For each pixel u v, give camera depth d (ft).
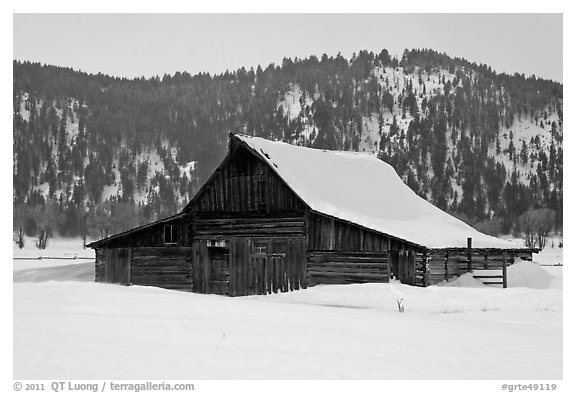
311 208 130.11
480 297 106.63
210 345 48.93
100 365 41.57
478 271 137.80
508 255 151.12
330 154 166.40
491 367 46.19
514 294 107.24
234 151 139.54
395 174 178.50
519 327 73.00
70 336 50.78
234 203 138.41
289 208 132.77
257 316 70.79
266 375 40.45
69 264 234.79
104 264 150.61
